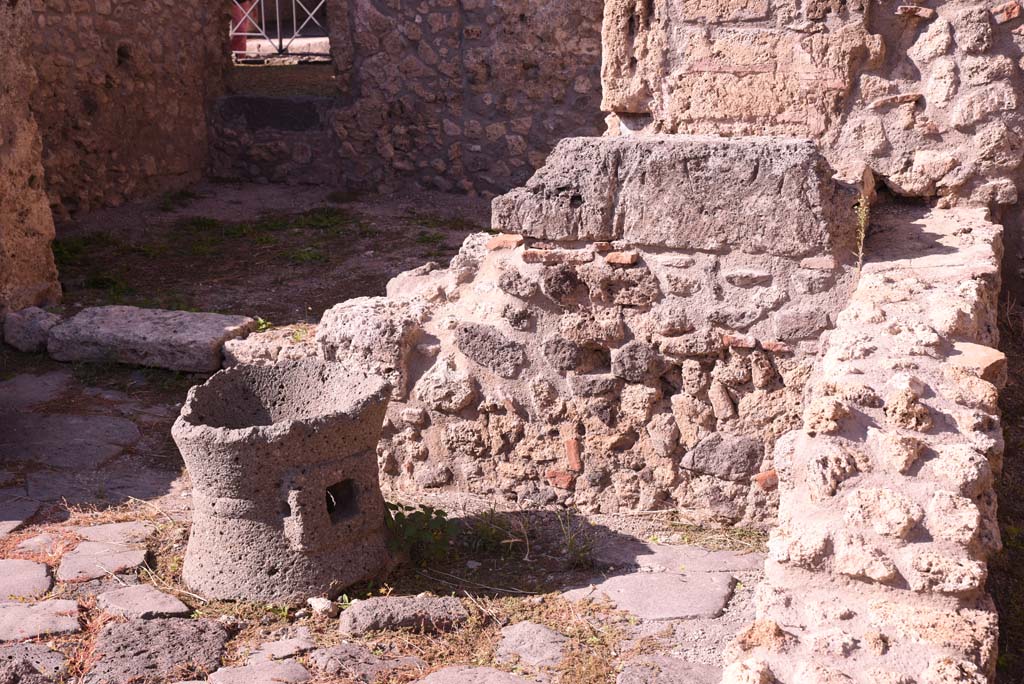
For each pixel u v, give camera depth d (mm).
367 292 8031
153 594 3980
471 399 4852
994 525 2719
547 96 10133
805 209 4254
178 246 9391
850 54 4973
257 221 10219
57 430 5660
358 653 3582
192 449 3869
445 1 10219
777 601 2711
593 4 9750
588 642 3652
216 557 3973
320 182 11297
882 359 3314
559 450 4805
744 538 4516
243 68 14203
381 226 9891
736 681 2396
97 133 10102
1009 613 3666
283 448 3812
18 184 7148
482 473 4930
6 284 7055
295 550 3900
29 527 4629
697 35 5230
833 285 4305
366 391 4152
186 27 11211
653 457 4699
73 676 3445
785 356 4418
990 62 4832
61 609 3854
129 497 4965
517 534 4551
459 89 10422
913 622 2539
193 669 3479
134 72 10477
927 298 3830
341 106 10953
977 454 2771
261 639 3701
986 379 3275
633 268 4555
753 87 5172
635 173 4469
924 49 4918
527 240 4715
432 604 3854
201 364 6441
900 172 5047
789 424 4469
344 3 10578
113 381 6418
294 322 7238
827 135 5109
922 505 2678
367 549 4082
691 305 4512
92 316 6922
